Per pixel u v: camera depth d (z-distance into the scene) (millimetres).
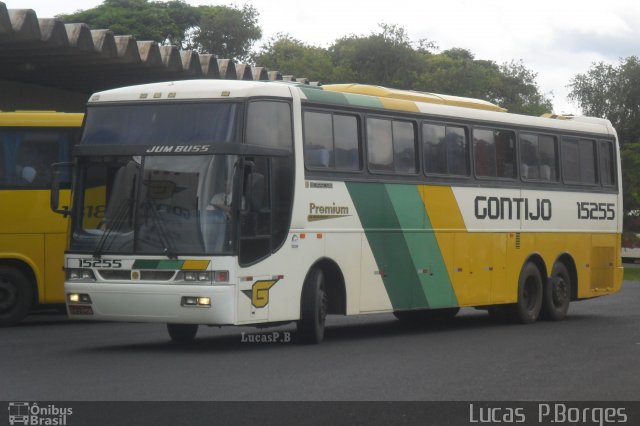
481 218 21688
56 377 13438
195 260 15945
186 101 16688
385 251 19219
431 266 20312
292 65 75625
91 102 17172
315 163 17734
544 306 23859
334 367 14688
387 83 66688
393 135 19609
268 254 16672
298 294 17297
